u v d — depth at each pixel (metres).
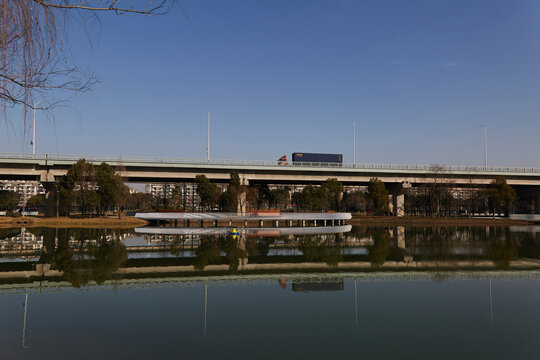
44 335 13.95
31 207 153.75
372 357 11.92
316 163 82.62
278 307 17.91
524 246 42.72
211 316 16.42
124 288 22.09
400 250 39.25
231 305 18.31
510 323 15.45
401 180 87.81
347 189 164.88
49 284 23.19
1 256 34.94
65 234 55.47
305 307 17.91
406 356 12.02
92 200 74.19
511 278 24.94
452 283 23.42
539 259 33.31
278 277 25.50
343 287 22.41
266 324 15.29
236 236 53.50
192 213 63.06
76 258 33.59
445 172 85.50
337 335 13.99
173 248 40.34
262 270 28.17
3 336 13.84
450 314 16.72
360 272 27.27
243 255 35.66
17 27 6.35
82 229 63.81
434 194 88.06
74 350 12.45
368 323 15.45
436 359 11.77
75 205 106.88
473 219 86.06
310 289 21.77
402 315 16.59
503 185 82.94
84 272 27.31
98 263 31.09
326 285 22.91
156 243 44.78
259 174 79.69
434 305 18.27
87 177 71.81
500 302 18.78
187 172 76.56
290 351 12.42
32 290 21.61
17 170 70.31
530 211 110.12
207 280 24.39
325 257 34.56
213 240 48.16
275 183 95.44
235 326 15.03
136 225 70.75
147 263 31.12
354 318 16.14
